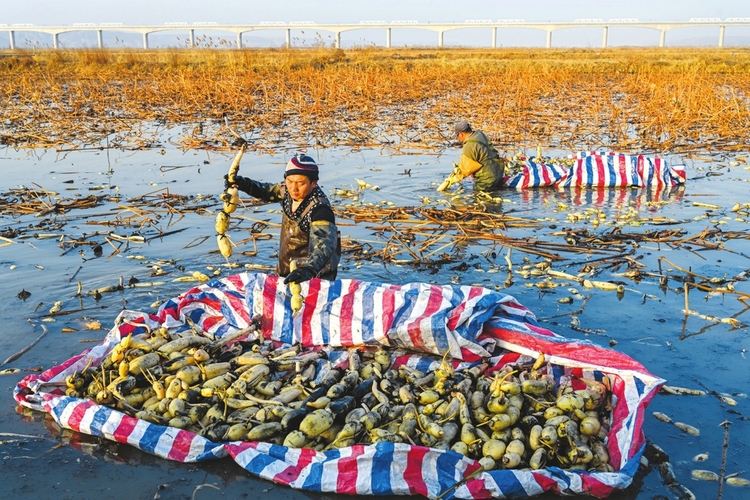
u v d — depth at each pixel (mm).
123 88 29641
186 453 3988
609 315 6125
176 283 6930
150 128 19203
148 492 3709
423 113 22016
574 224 9195
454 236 8539
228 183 5492
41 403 4516
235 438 4117
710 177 12414
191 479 3818
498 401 4059
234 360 4812
